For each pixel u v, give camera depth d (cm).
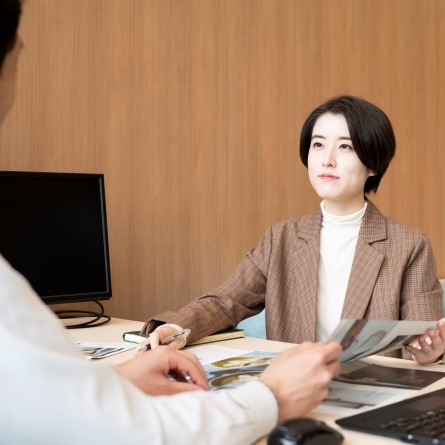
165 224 247
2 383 66
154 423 71
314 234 189
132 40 237
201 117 256
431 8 340
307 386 86
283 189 282
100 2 229
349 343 102
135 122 238
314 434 77
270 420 81
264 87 274
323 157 181
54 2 218
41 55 215
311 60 290
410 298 175
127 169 237
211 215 260
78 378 69
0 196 186
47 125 218
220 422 76
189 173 253
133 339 164
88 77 227
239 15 266
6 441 67
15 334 67
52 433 66
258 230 274
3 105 81
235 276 191
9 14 77
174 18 247
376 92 315
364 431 86
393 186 323
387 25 320
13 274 70
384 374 122
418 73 334
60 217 197
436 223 344
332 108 182
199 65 255
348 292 176
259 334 252
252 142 271
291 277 190
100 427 68
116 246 234
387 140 180
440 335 129
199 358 137
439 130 345
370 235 182
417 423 86
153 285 245
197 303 172
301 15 286
